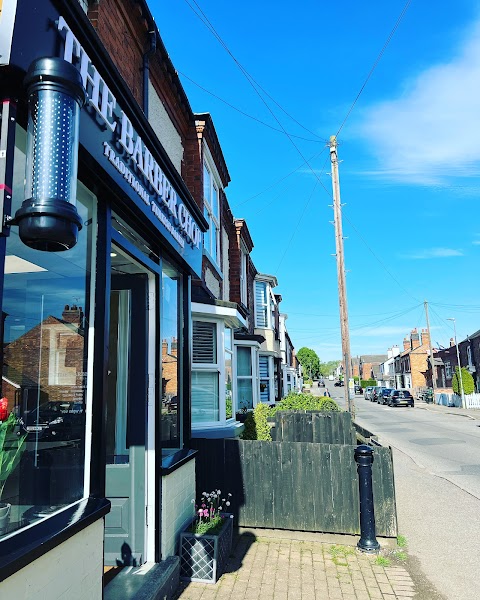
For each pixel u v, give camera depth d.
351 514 5.64
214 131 9.02
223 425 8.15
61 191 2.18
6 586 1.96
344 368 17.69
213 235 10.25
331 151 18.81
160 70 6.46
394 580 4.57
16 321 2.56
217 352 8.17
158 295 4.64
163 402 4.93
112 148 3.24
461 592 4.35
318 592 4.26
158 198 4.31
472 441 16.00
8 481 2.43
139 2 5.25
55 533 2.32
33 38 2.33
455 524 6.57
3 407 2.32
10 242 2.49
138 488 4.27
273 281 20.77
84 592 2.65
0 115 2.28
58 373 2.90
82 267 3.18
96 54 2.97
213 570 4.41
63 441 2.88
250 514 5.88
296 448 5.89
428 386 57.56
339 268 18.27
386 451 5.81
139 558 4.14
